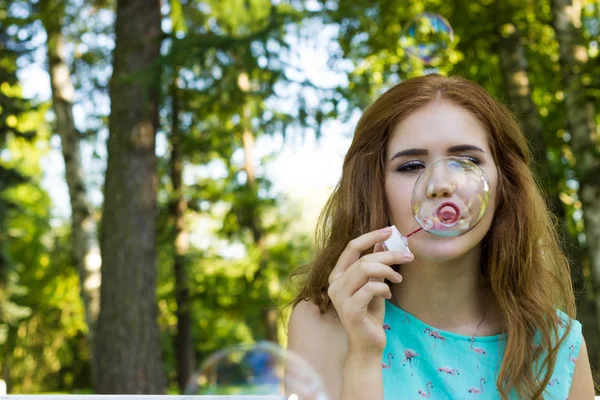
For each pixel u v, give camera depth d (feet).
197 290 35.27
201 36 21.59
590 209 20.45
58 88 28.81
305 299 5.44
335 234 5.45
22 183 34.40
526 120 22.15
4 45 28.84
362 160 5.23
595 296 20.39
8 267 35.78
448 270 5.04
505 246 5.21
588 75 20.53
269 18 22.09
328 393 5.04
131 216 21.95
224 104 24.40
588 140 20.71
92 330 27.04
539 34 26.68
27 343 67.46
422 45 12.17
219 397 5.01
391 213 5.01
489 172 4.89
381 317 4.68
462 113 4.94
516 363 4.98
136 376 21.33
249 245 36.58
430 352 5.14
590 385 5.43
